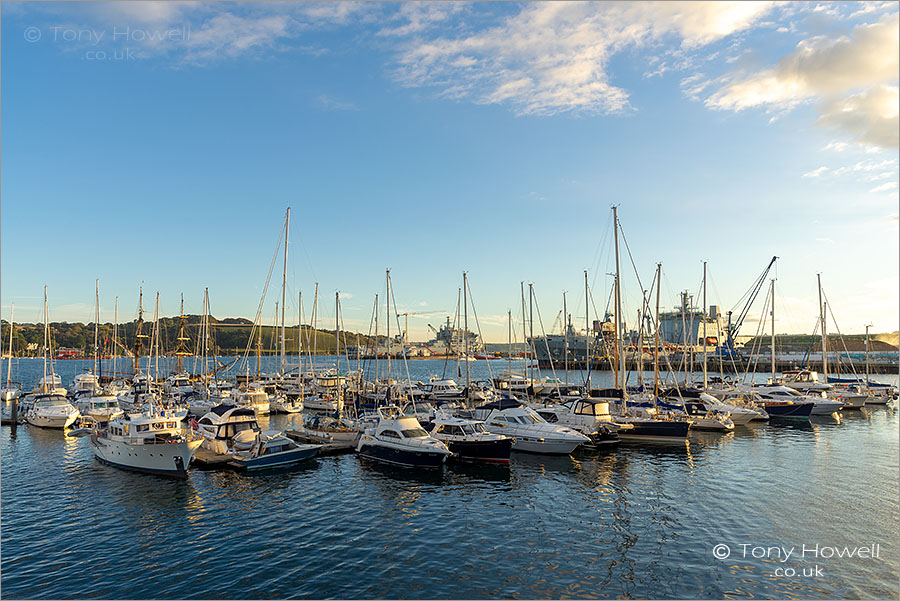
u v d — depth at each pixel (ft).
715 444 160.97
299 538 84.99
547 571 73.00
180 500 104.17
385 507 100.53
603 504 101.71
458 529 88.84
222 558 77.30
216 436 140.05
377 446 135.13
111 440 128.06
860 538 83.97
